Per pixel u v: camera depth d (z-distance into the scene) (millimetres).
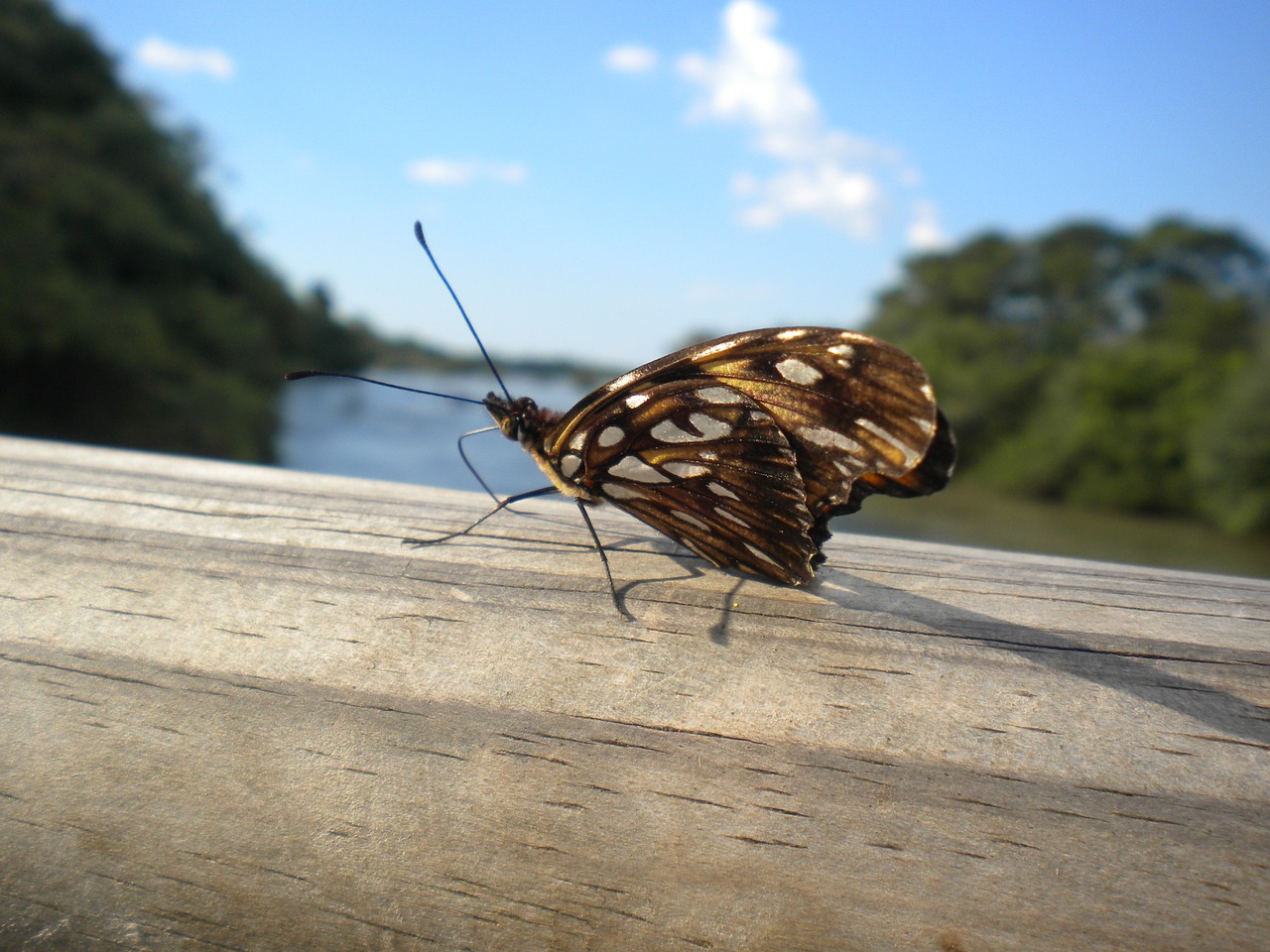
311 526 90
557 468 114
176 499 94
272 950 74
